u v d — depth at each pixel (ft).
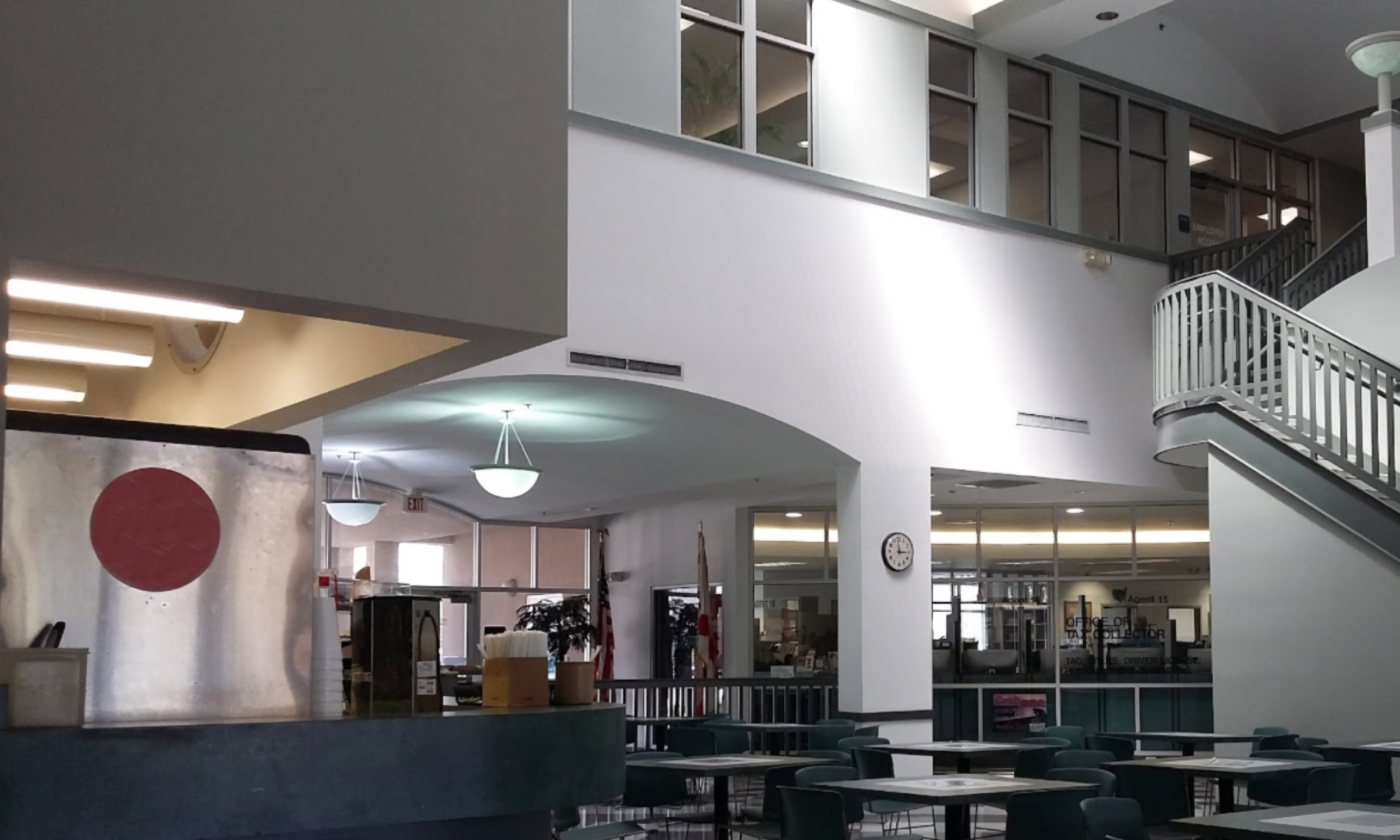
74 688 11.32
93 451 12.65
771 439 41.29
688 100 37.78
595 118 35.19
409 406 38.81
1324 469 36.68
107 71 12.50
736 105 38.81
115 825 10.98
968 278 43.62
